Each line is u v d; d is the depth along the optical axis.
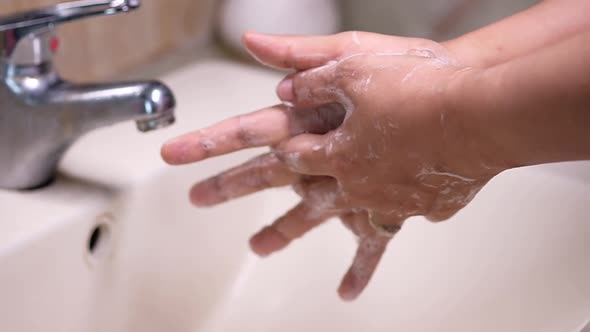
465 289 0.73
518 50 0.66
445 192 0.58
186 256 0.79
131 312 0.75
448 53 0.66
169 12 0.95
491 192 0.76
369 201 0.60
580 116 0.49
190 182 0.77
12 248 0.63
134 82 0.65
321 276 0.80
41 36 0.64
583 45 0.49
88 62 0.86
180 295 0.79
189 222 0.78
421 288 0.75
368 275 0.66
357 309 0.77
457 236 0.76
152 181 0.73
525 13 0.68
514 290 0.71
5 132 0.67
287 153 0.61
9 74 0.65
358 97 0.57
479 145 0.53
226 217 0.82
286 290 0.81
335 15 1.03
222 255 0.82
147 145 0.78
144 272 0.75
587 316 0.65
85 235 0.68
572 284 0.68
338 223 0.81
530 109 0.50
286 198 0.85
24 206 0.68
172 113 0.65
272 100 0.89
